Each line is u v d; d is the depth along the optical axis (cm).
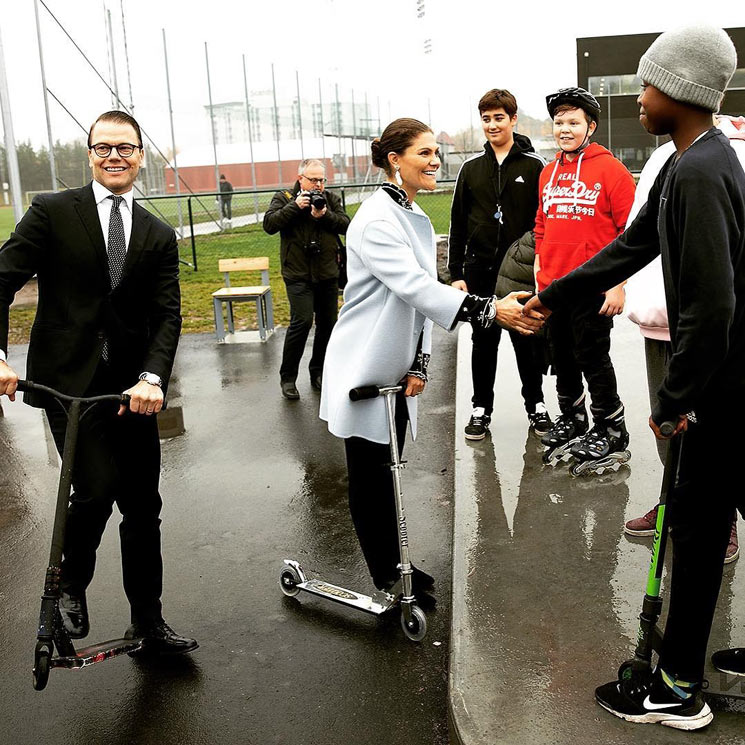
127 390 305
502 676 272
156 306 324
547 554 352
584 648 286
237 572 406
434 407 660
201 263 1627
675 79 217
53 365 306
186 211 2284
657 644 250
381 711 296
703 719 239
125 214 314
